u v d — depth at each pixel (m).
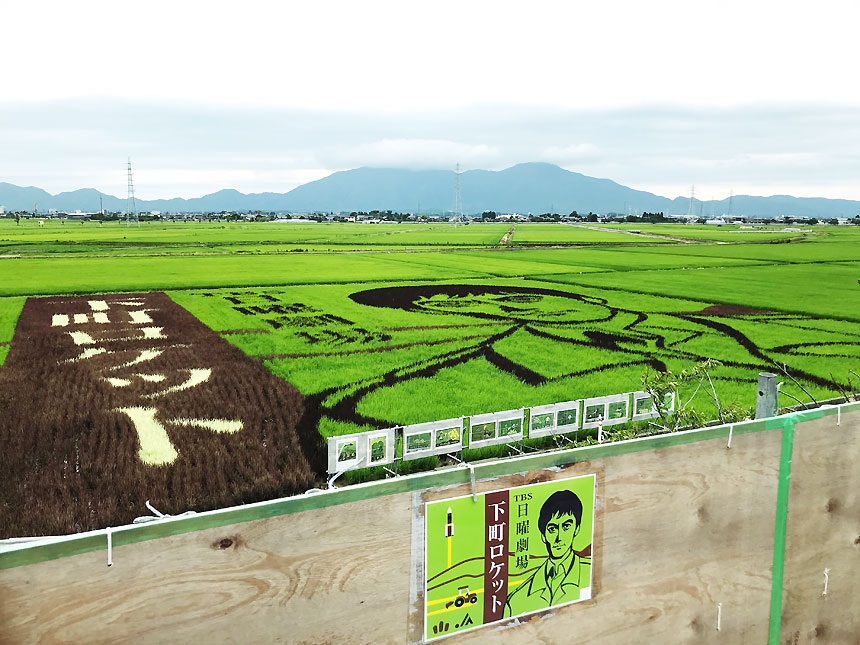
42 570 2.93
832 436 5.10
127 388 20.20
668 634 4.64
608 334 30.38
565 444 14.08
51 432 16.02
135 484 12.88
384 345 27.44
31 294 42.59
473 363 24.20
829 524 5.21
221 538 3.27
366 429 16.41
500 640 4.07
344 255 77.62
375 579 3.66
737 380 21.98
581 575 4.25
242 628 3.38
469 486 3.83
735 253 82.88
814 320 34.75
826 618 5.36
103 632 3.09
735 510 4.76
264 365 23.59
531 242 106.56
